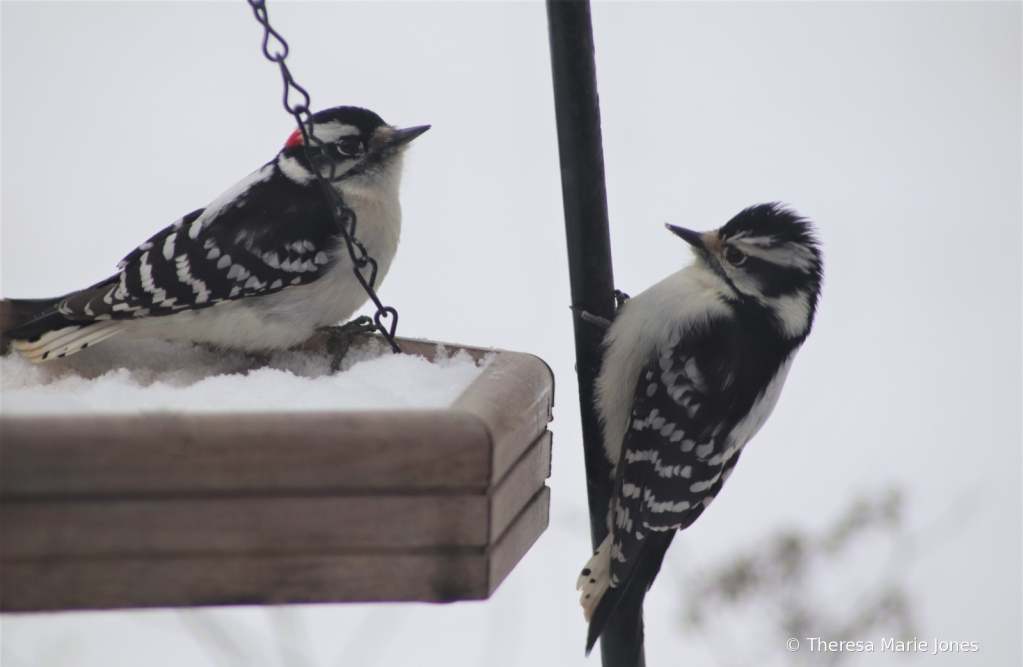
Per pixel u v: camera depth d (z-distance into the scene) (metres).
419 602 4.16
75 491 3.85
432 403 4.63
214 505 3.96
